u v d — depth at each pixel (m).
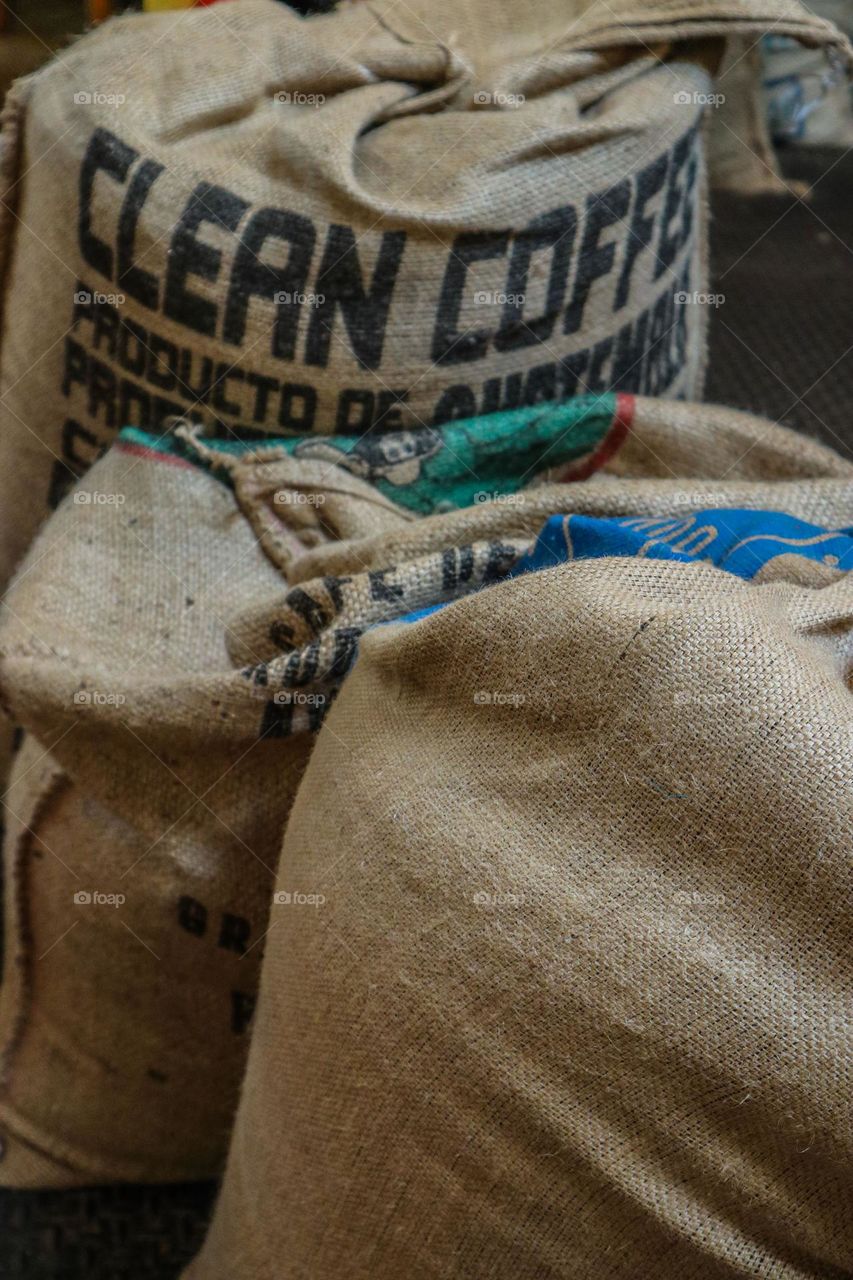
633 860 0.51
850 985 0.47
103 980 0.89
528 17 0.98
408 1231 0.56
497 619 0.57
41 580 0.85
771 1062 0.47
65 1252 0.93
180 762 0.79
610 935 0.50
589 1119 0.50
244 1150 0.69
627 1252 0.52
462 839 0.54
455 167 0.87
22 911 0.92
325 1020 0.58
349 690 0.67
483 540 0.78
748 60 1.32
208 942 0.84
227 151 0.89
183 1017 0.89
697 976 0.48
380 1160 0.56
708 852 0.50
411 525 0.79
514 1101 0.51
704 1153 0.49
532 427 0.93
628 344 1.00
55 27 1.18
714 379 1.52
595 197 0.91
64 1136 0.96
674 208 1.00
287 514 0.88
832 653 0.56
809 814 0.48
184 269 0.88
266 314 0.88
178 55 0.92
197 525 0.88
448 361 0.91
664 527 0.72
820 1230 0.49
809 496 0.81
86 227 0.91
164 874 0.82
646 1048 0.49
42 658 0.80
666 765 0.50
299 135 0.87
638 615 0.53
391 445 0.91
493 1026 0.52
